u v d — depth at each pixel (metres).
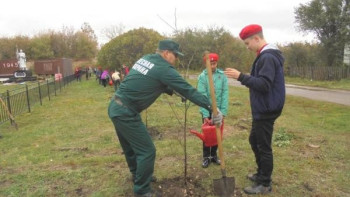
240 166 4.89
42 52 60.50
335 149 5.79
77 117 9.70
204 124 4.61
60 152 5.95
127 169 4.86
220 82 4.71
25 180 4.53
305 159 5.24
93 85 23.05
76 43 65.88
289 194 3.98
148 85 3.50
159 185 4.23
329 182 4.35
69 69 40.56
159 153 5.58
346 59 29.92
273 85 3.59
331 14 28.59
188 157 5.37
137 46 21.16
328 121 9.02
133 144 3.67
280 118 9.27
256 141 3.97
